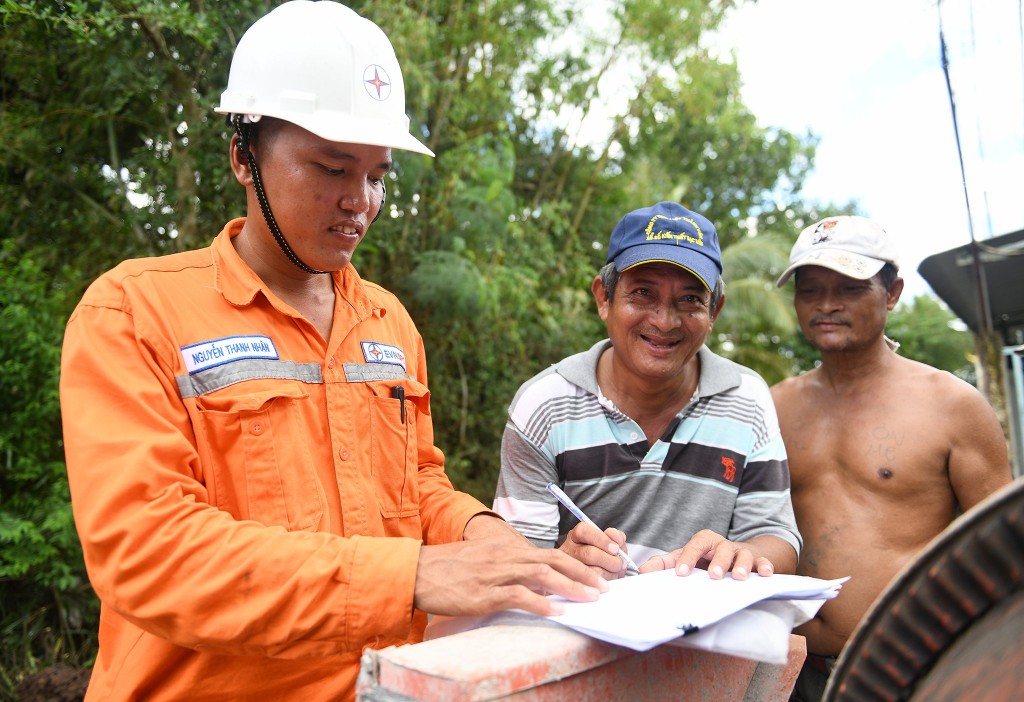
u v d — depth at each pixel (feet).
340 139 3.90
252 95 4.10
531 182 27.94
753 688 4.09
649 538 5.73
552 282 24.32
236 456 3.97
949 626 2.04
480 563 3.64
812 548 6.68
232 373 4.05
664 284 5.52
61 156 16.19
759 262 31.09
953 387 6.48
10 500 12.18
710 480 5.70
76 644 12.83
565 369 6.01
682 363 5.61
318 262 4.28
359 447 4.44
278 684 4.01
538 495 5.86
